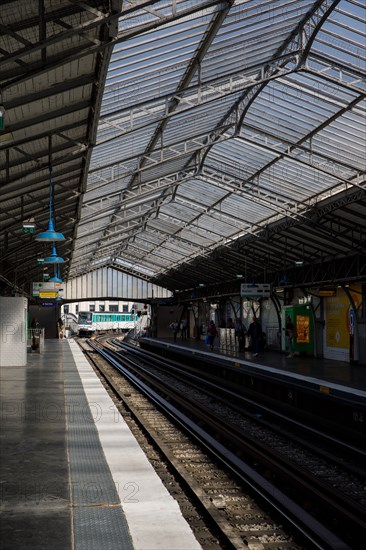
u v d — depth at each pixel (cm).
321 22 1316
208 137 2102
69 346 4075
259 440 1241
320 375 1902
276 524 732
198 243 3775
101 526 520
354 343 2338
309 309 2780
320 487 882
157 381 2555
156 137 1911
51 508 565
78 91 1091
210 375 2792
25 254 3142
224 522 686
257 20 1286
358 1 1218
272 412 1647
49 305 4753
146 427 1354
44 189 1781
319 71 1498
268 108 1766
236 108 1842
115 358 3991
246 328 3934
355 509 772
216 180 2362
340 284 2383
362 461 1148
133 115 1616
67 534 497
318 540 646
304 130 1816
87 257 4688
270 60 1472
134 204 2831
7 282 2864
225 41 1344
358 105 1576
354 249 2245
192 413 1669
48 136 1288
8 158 1302
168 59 1342
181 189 2781
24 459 765
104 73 1002
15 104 1011
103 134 1688
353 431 1398
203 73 1523
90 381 1756
